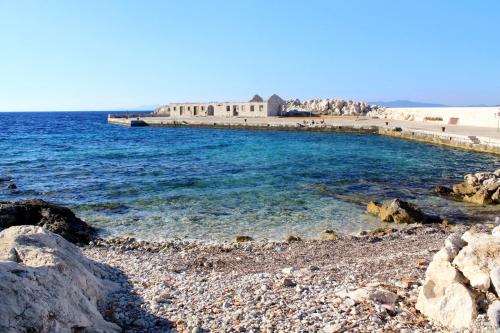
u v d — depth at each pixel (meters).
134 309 8.77
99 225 19.58
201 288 10.09
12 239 9.28
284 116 109.62
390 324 7.65
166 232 18.58
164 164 38.34
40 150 50.47
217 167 36.44
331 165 37.84
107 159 41.97
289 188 27.56
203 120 100.06
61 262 8.30
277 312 8.38
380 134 73.50
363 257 13.84
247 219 20.55
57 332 6.37
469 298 7.23
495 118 65.25
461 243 8.48
